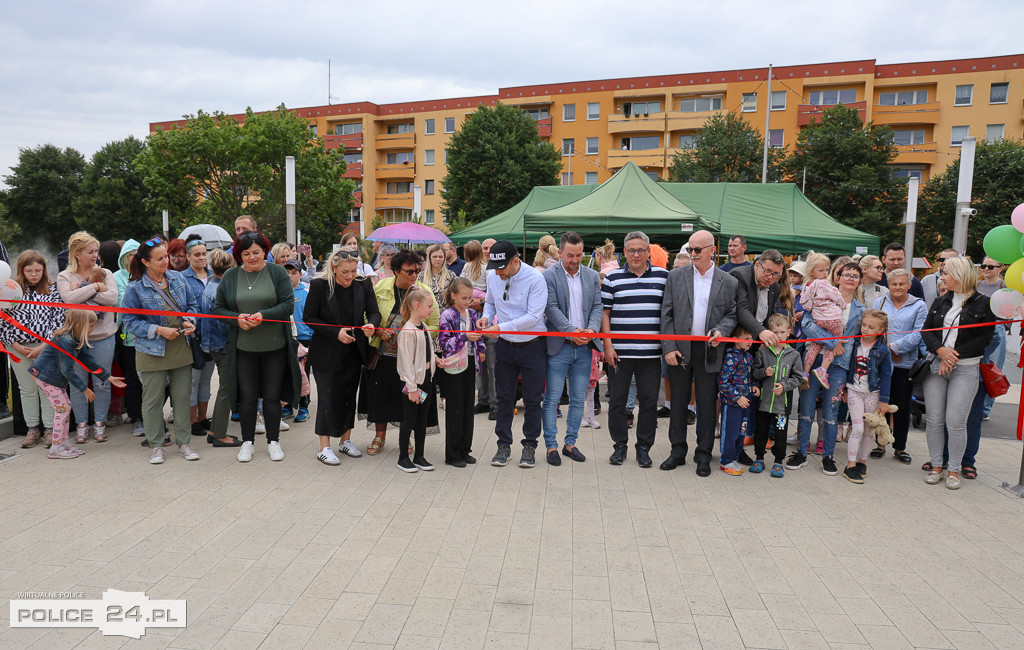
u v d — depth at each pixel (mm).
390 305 5453
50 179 49375
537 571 3537
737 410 5273
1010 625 3070
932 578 3541
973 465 5406
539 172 36938
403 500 4586
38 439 5801
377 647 2805
